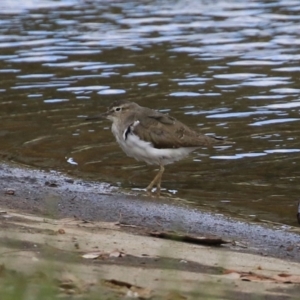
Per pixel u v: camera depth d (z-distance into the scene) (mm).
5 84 22438
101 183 15305
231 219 13344
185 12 32844
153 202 14094
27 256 9477
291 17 31766
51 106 20500
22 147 17484
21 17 31875
